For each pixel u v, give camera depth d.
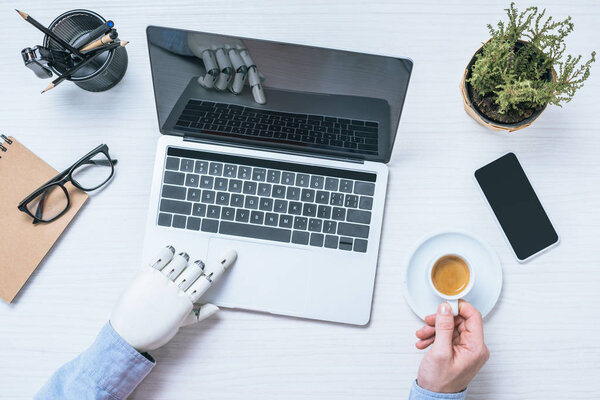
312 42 0.88
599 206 0.86
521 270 0.86
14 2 0.88
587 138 0.87
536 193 0.86
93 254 0.87
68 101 0.88
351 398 0.86
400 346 0.86
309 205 0.83
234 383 0.86
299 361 0.86
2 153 0.87
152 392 0.86
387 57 0.65
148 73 0.88
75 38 0.82
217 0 0.88
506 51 0.74
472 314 0.78
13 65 0.88
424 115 0.87
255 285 0.84
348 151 0.82
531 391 0.85
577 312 0.86
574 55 0.87
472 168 0.87
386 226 0.86
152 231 0.84
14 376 0.86
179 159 0.84
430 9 0.87
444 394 0.79
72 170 0.85
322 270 0.84
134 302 0.79
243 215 0.84
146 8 0.88
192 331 0.86
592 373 0.85
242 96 0.73
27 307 0.86
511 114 0.80
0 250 0.85
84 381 0.78
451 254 0.82
